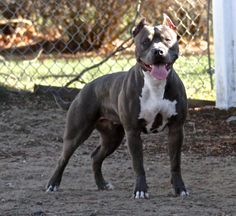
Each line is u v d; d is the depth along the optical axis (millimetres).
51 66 15539
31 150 11289
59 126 12422
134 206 8023
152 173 9914
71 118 9102
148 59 8219
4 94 13609
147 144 11531
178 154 8625
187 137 11820
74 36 17203
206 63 15562
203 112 13008
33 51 17828
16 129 12242
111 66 15594
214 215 7613
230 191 8789
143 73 8406
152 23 17594
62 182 9500
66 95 13570
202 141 11609
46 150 11312
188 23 16547
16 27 18016
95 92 9047
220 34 12922
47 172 10008
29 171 10055
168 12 17141
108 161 10641
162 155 10953
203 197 8469
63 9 17547
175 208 7891
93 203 8203
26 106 13297
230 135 11906
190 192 8758
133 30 8586
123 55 16969
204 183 9281
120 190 9016
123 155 11008
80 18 17484
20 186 9203
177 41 8523
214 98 13766
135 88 8469
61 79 14625
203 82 14383
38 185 9281
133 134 8562
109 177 9742
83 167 10336
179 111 8523
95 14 17500
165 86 8383
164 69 8219
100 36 17875
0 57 15914
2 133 12078
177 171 8641
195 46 16781
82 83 14094
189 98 13711
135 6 17688
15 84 14180
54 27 17922
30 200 8391
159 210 7820
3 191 8898
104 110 9023
